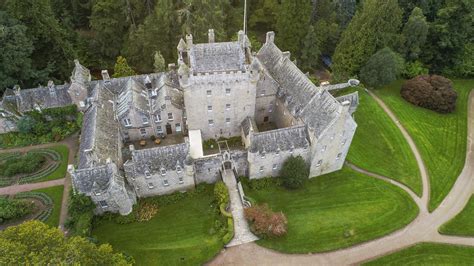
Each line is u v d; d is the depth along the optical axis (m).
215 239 55.56
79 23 100.88
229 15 97.06
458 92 96.31
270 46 78.94
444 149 77.06
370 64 88.50
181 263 52.34
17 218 58.38
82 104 72.25
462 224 61.25
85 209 54.62
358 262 54.44
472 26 98.25
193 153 63.94
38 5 76.44
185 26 83.38
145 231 56.72
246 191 63.84
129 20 88.56
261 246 55.25
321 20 101.44
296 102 67.25
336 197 64.19
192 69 60.66
